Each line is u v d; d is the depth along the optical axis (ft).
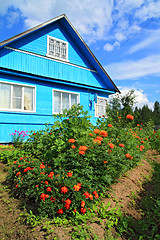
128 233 8.30
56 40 30.66
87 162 10.03
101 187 10.14
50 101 28.35
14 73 23.24
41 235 6.97
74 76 32.78
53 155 11.10
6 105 23.61
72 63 32.63
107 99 40.24
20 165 10.52
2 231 7.37
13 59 24.44
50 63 29.01
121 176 13.78
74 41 33.76
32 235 6.98
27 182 8.87
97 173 10.35
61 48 31.53
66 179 8.28
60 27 31.65
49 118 27.89
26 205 9.10
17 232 7.25
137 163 15.87
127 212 9.83
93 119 35.78
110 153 11.14
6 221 8.02
